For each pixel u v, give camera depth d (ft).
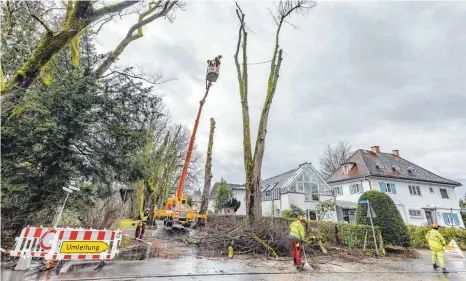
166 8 38.63
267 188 94.38
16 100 19.07
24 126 18.21
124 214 64.59
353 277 18.15
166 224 49.70
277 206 81.00
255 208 32.53
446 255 35.19
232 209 90.22
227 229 31.83
